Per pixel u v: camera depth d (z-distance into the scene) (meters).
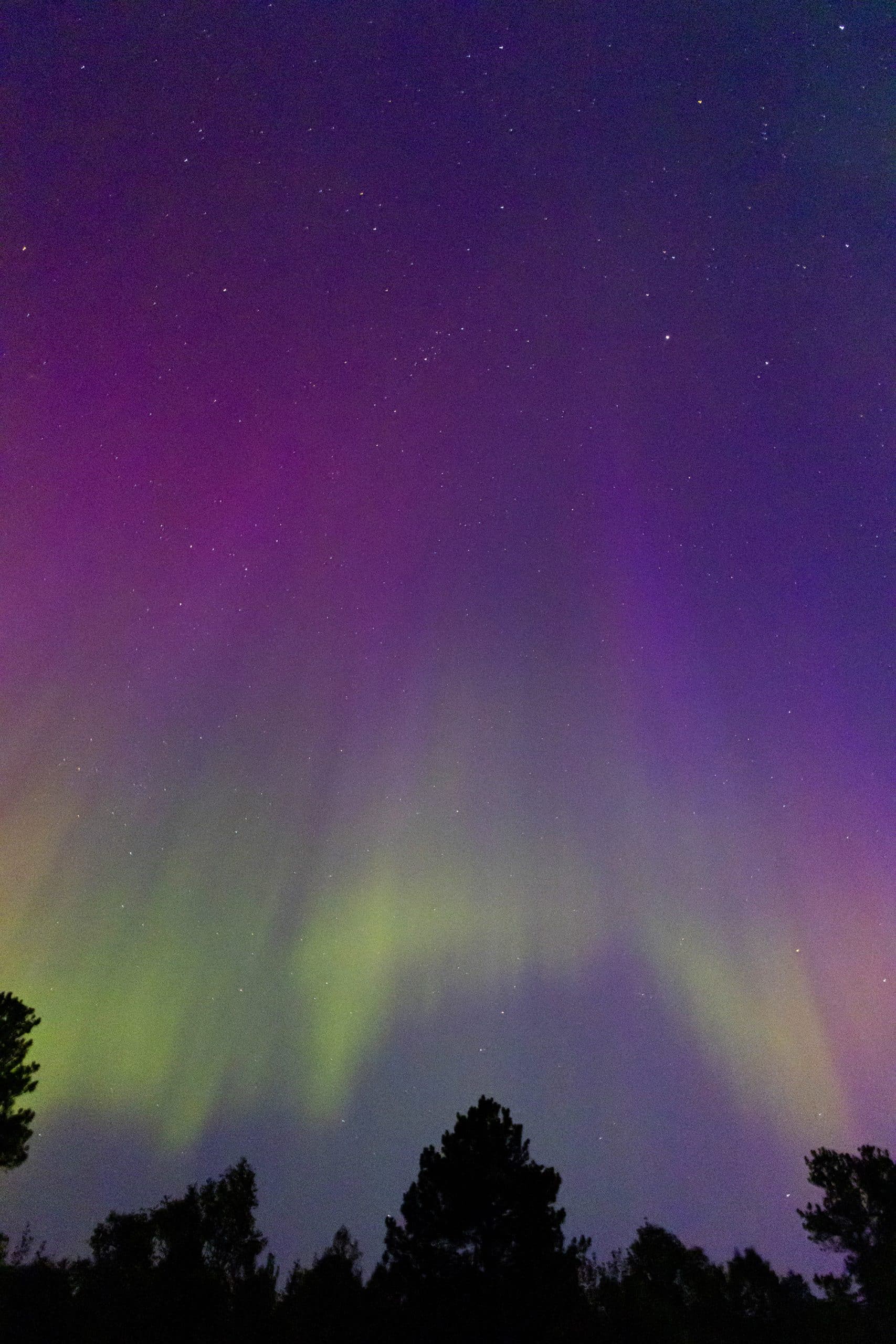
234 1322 17.59
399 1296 14.88
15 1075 16.22
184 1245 18.42
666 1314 17.08
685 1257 19.69
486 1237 15.02
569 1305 14.55
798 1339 16.70
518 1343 13.98
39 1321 16.59
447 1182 15.52
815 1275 18.14
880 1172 18.42
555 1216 15.21
